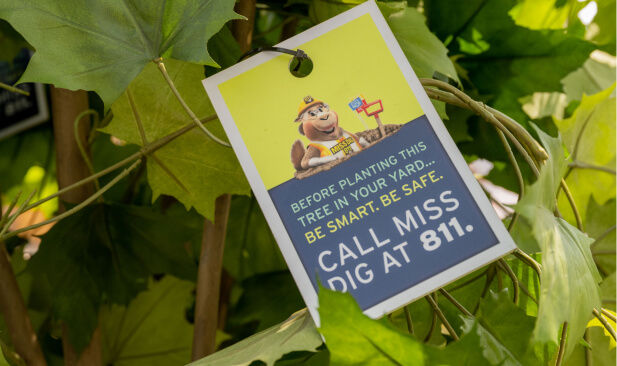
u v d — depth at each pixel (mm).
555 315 339
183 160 449
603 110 481
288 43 382
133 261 500
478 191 364
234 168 451
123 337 554
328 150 374
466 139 526
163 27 382
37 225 401
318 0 459
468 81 527
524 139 387
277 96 380
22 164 646
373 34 383
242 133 377
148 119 442
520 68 521
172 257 505
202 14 380
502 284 420
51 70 367
